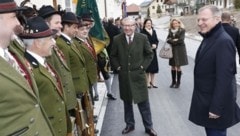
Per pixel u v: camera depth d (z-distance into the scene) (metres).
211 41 3.50
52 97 3.01
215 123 3.59
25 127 2.08
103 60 7.44
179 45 8.64
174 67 8.88
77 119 3.96
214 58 3.46
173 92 8.51
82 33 5.38
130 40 5.22
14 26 2.17
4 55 2.18
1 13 2.08
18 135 2.04
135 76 5.25
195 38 27.41
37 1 6.44
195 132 5.68
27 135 2.09
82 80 4.52
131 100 5.37
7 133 2.00
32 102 2.18
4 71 2.02
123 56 5.26
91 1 6.61
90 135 4.46
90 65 5.48
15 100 2.02
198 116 3.71
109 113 6.80
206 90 3.60
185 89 8.79
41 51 3.01
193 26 44.41
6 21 2.11
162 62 14.12
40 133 2.23
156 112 6.86
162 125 6.07
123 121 6.28
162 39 27.84
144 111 5.49
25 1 3.74
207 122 3.64
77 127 3.95
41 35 2.95
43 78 2.96
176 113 6.75
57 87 3.11
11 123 2.01
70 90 3.80
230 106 3.50
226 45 3.37
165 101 7.68
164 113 6.77
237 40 7.39
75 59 4.45
